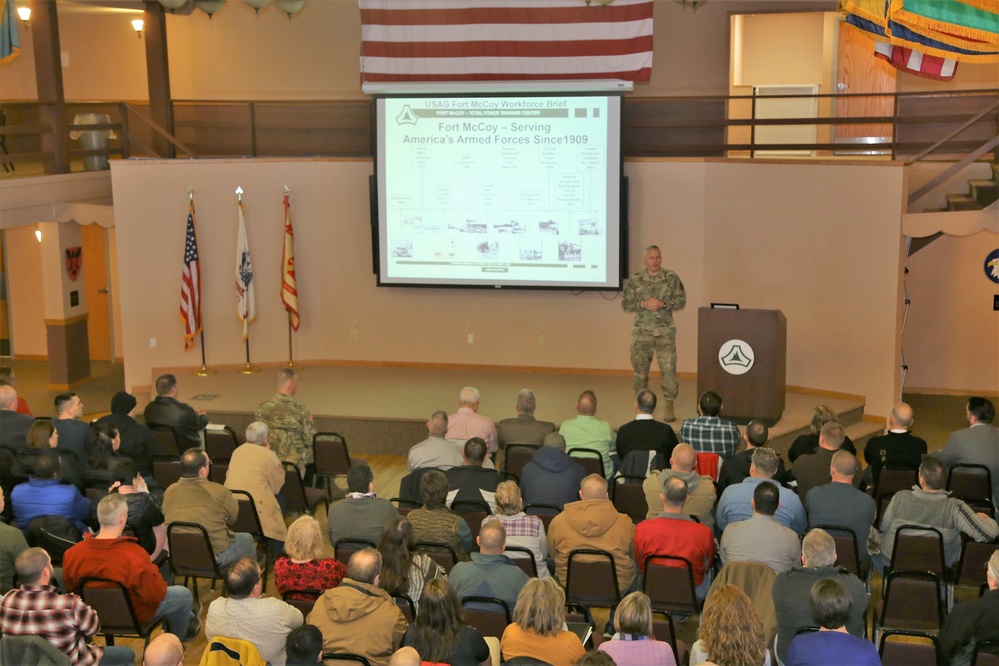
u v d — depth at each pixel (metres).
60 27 16.19
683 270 12.32
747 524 5.77
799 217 11.51
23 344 15.59
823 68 13.50
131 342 12.87
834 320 11.43
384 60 11.95
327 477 8.93
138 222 12.66
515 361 13.00
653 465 7.57
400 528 5.46
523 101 11.78
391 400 11.50
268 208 12.91
